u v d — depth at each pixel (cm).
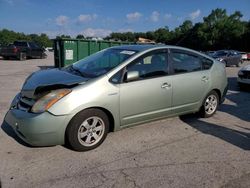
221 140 491
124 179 355
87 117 418
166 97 507
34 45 2717
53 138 398
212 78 590
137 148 446
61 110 394
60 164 387
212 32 7288
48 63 2214
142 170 378
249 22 6900
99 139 440
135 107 467
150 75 487
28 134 392
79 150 423
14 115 413
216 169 386
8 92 870
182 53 547
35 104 399
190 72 551
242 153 439
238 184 350
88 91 414
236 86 1121
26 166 380
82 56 1602
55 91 402
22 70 1578
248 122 600
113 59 483
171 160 409
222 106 741
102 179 354
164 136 500
